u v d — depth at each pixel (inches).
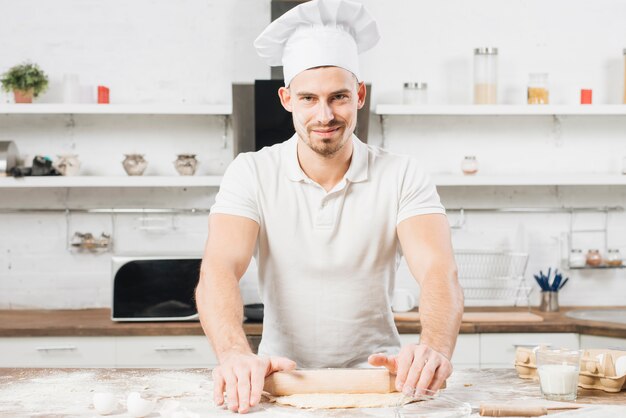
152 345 131.5
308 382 63.4
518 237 158.9
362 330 80.5
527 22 159.3
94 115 156.0
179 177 144.6
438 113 147.6
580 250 155.2
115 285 134.9
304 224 78.2
